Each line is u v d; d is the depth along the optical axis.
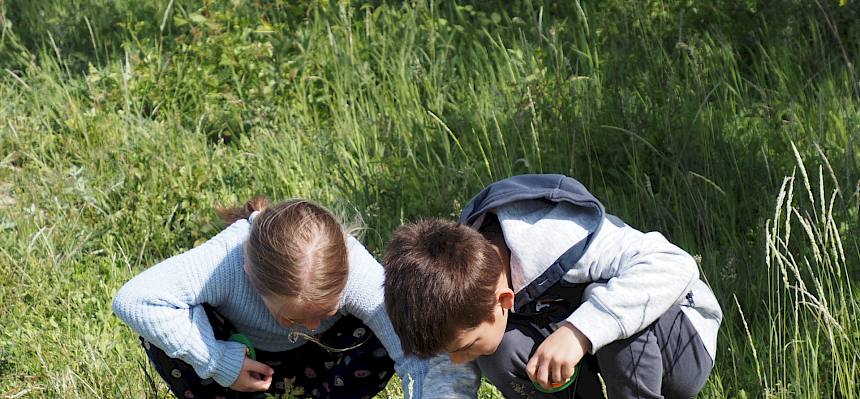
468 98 5.27
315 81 5.78
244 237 2.99
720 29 5.66
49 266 4.46
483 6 6.23
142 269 4.50
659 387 2.86
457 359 2.72
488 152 4.93
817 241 3.90
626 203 4.38
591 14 5.91
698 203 4.26
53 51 6.52
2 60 6.45
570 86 5.04
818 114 4.84
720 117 4.82
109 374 3.70
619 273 2.72
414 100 5.40
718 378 3.39
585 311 2.64
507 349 2.88
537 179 2.85
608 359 2.85
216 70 5.90
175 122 5.62
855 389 3.29
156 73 5.92
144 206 4.80
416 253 2.56
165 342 2.88
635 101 5.00
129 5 6.80
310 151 5.23
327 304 2.74
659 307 2.65
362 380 3.16
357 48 5.89
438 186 4.63
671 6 5.84
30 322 4.14
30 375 3.82
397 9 6.33
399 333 2.60
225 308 3.01
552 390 2.81
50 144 5.51
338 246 2.74
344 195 4.76
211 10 6.11
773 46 5.48
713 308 2.97
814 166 4.37
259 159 5.07
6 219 4.88
